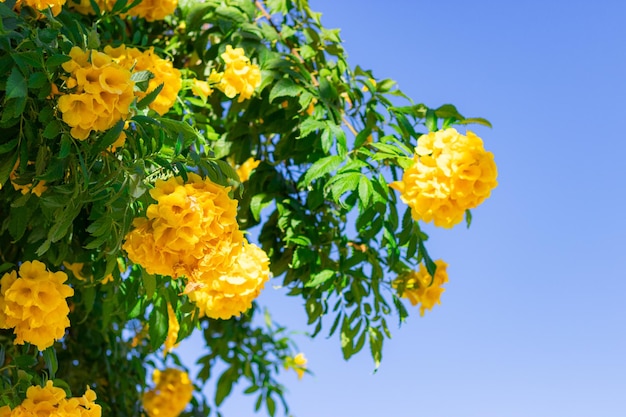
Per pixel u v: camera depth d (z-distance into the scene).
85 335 3.75
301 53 3.14
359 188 2.57
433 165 2.51
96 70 1.98
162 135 2.13
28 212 2.35
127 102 2.00
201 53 3.23
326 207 3.16
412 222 2.77
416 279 3.15
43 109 2.02
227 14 3.12
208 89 2.93
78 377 3.81
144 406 4.25
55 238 2.07
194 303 2.64
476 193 2.43
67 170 2.21
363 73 3.18
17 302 2.10
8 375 2.43
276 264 3.14
